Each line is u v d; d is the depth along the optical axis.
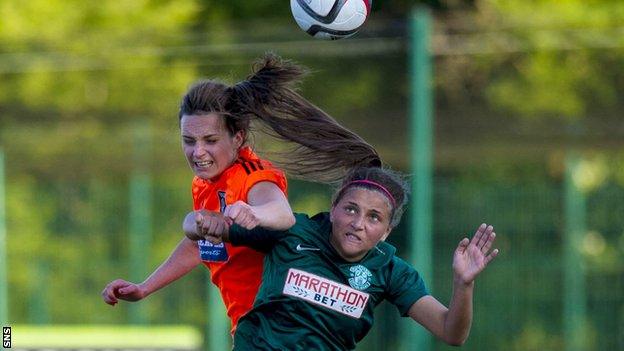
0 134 55.62
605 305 47.47
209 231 16.80
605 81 53.31
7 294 51.50
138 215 51.31
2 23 57.56
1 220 47.31
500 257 47.50
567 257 47.25
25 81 57.28
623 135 50.78
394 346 48.38
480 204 47.19
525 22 49.91
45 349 39.09
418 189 42.34
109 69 56.12
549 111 53.69
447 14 60.97
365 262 18.19
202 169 18.44
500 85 54.22
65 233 51.88
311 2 21.41
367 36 47.22
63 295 51.47
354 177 18.02
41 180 55.25
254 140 19.27
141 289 19.73
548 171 55.66
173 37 51.56
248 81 19.06
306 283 17.91
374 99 57.00
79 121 57.09
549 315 47.38
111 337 39.88
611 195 47.78
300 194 51.22
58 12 59.06
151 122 56.72
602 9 54.41
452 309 17.62
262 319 18.05
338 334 18.06
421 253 42.31
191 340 40.12
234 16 63.94
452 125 52.19
